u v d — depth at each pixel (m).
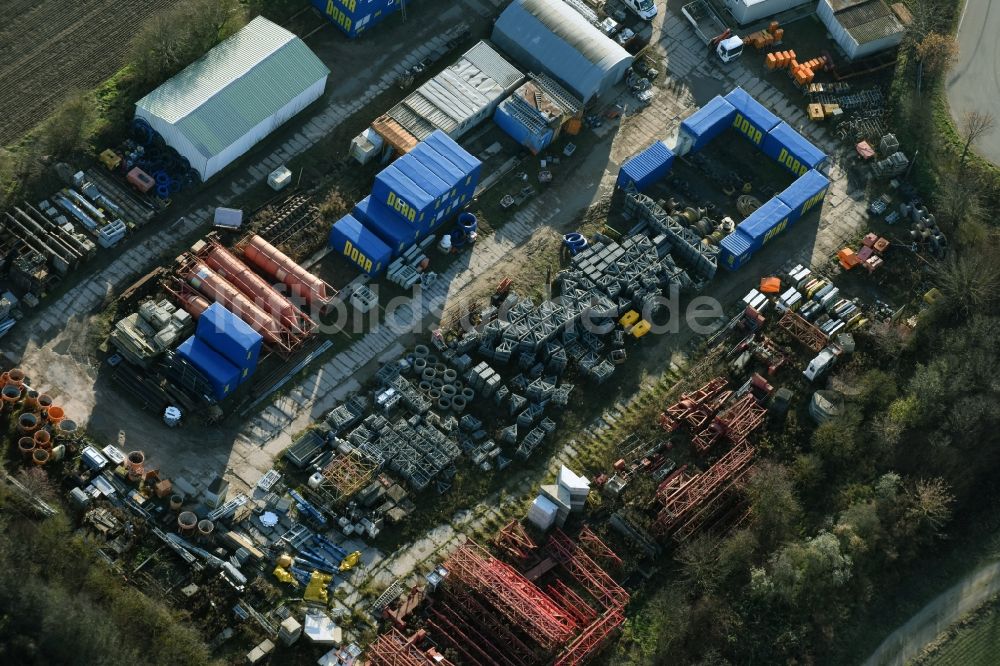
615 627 197.12
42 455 198.75
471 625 195.75
